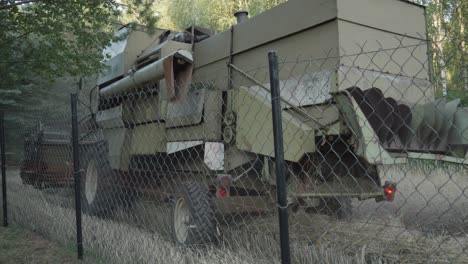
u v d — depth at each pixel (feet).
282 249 6.85
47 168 21.83
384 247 11.07
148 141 17.84
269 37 14.49
